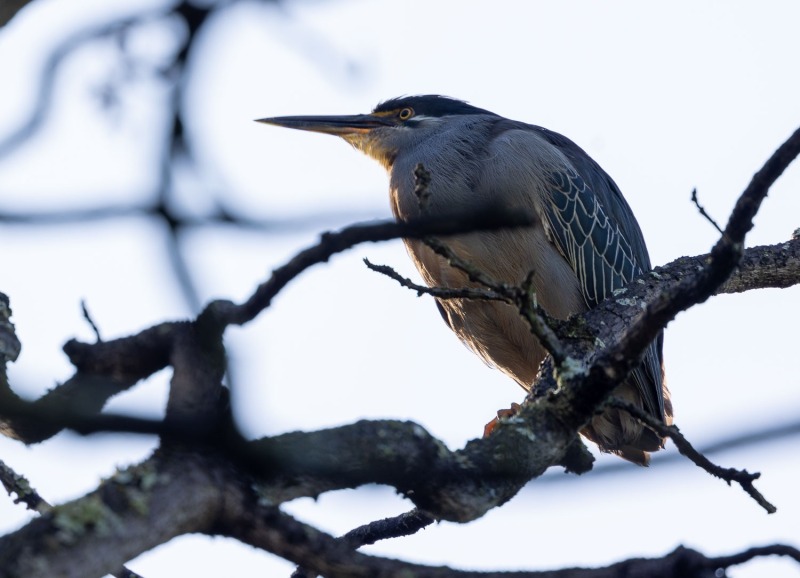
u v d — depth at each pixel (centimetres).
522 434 621
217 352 511
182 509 473
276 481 527
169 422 455
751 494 594
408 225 472
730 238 549
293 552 491
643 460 1155
